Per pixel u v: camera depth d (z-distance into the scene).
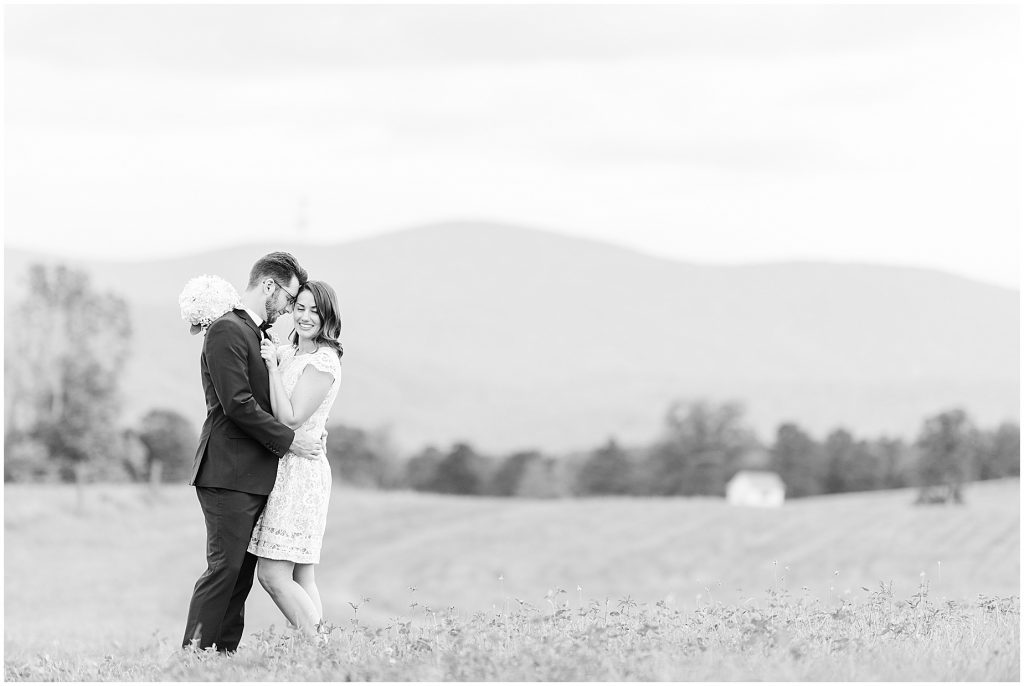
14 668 9.20
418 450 108.62
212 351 9.02
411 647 8.24
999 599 10.52
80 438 88.31
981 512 74.50
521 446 122.75
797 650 7.39
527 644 8.09
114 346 92.75
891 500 87.88
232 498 9.07
